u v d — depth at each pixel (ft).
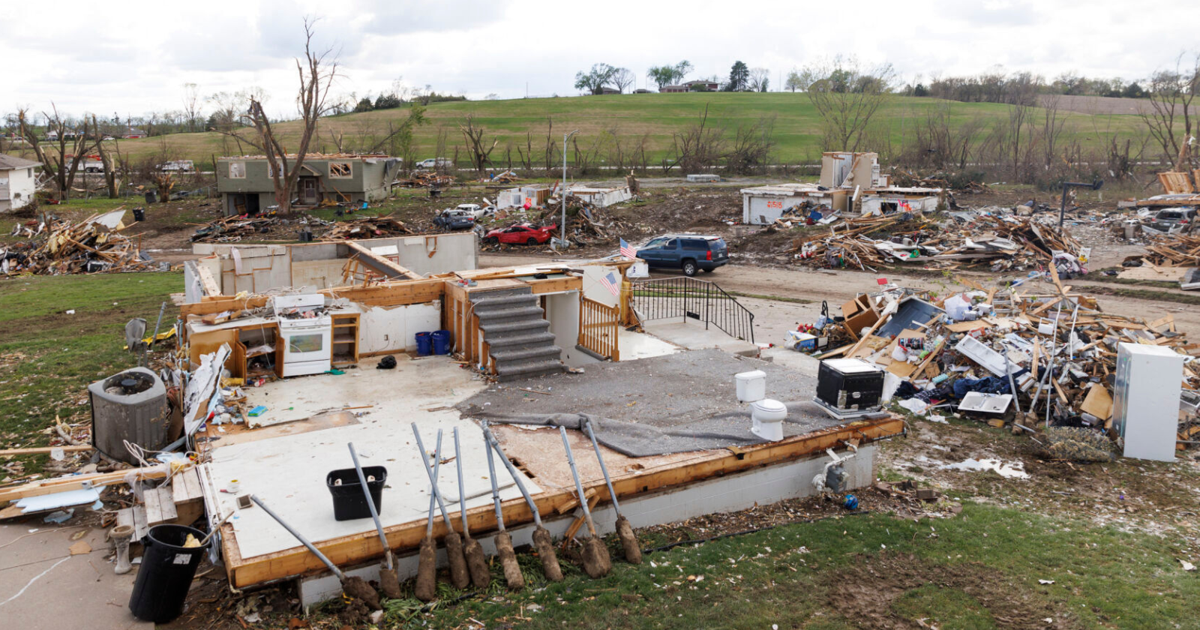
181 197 211.00
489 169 272.31
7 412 40.40
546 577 23.04
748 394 33.73
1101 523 30.37
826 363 33.40
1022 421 41.93
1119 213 134.92
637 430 30.40
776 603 22.40
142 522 25.34
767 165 262.88
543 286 42.98
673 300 81.46
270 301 39.24
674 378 38.06
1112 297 81.41
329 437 30.07
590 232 137.18
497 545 23.12
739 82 586.86
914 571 25.00
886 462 37.22
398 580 22.53
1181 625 21.97
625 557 24.59
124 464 31.94
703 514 28.73
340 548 21.77
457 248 76.79
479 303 39.88
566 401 34.42
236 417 32.07
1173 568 25.89
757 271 105.81
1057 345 47.21
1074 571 25.43
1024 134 263.70
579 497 24.98
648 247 105.40
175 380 38.50
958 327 50.06
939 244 108.68
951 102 353.51
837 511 30.09
